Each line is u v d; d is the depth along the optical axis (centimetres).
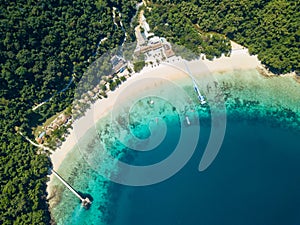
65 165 10050
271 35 10319
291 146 9756
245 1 10419
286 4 10106
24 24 9544
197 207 9150
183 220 9062
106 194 9731
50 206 9650
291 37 10025
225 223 8862
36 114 10362
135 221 9275
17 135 9950
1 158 9412
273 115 10162
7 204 8844
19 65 9788
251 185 9231
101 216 9519
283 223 8706
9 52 9575
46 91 10288
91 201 9688
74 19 10456
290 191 9081
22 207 8919
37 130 10344
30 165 9719
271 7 10275
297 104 10181
